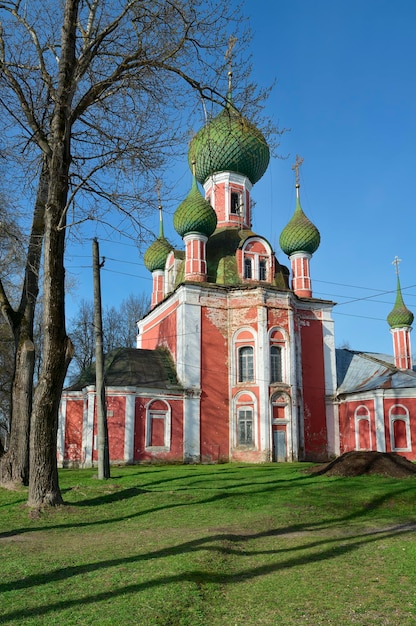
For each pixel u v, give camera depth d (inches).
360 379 1363.2
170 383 1201.4
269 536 408.8
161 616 220.7
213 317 1263.5
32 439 531.2
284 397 1219.2
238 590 261.7
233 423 1211.9
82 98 559.2
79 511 518.0
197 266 1299.2
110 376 1179.3
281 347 1255.5
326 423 1318.9
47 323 527.8
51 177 535.5
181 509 533.3
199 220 1300.4
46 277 531.8
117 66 562.3
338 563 315.0
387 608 237.3
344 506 557.6
